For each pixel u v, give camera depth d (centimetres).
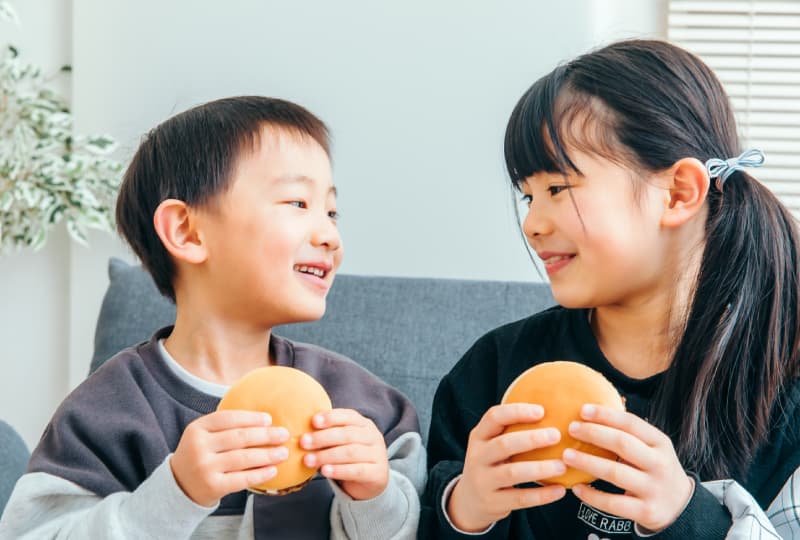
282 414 105
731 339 118
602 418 97
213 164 129
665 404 118
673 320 120
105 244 235
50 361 243
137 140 230
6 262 242
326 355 143
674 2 226
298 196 129
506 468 98
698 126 118
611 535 117
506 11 218
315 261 129
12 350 243
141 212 137
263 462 102
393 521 118
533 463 97
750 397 118
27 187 223
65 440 124
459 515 113
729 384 118
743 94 226
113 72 233
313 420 105
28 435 244
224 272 129
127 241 141
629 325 123
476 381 136
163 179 133
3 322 243
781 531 114
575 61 122
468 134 220
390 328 163
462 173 220
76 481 120
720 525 102
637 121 114
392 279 170
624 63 119
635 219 114
